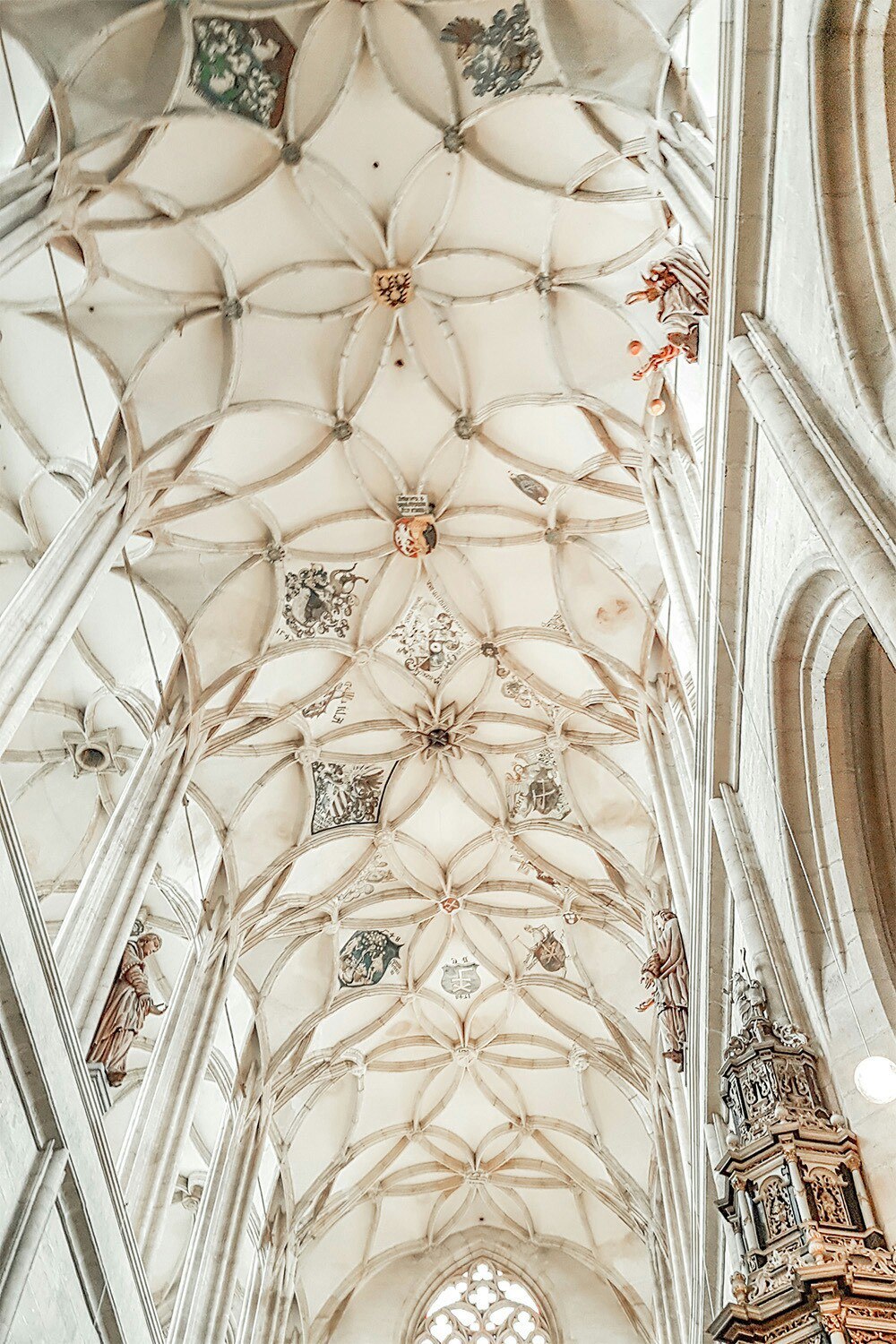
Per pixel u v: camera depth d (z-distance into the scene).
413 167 16.02
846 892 9.04
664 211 15.60
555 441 18.31
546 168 15.77
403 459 18.98
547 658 20.56
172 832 19.84
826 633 9.07
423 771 22.16
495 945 23.92
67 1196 10.81
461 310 17.44
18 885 10.78
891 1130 7.79
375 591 20.08
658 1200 23.47
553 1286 25.56
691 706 16.81
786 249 8.84
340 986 23.48
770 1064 8.45
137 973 14.93
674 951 15.54
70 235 14.68
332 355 17.69
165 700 18.44
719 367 10.20
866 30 7.93
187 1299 17.77
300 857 21.70
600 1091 24.62
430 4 14.63
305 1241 24.38
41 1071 10.45
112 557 15.06
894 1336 6.41
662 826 17.44
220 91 14.70
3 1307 9.16
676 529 15.91
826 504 7.46
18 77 13.43
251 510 18.69
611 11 14.03
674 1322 22.02
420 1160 26.05
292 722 20.81
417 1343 24.97
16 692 12.55
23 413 16.16
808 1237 7.01
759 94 9.16
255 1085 21.69
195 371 16.81
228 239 16.17
